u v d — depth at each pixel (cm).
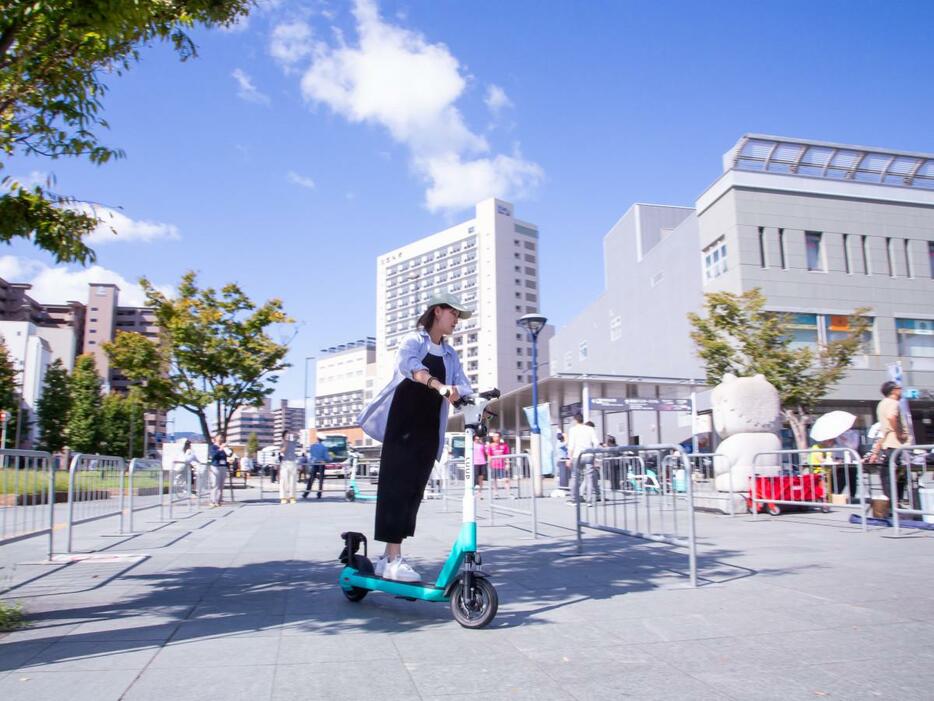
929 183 3212
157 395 1897
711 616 441
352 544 499
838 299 3017
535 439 1919
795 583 546
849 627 408
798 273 2997
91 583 578
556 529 998
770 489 1155
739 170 3017
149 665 343
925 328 3095
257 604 488
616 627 416
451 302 465
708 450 3020
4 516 584
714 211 3180
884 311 3050
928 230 3167
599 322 4822
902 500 994
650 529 730
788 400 1966
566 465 1788
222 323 1950
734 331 2014
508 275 14012
